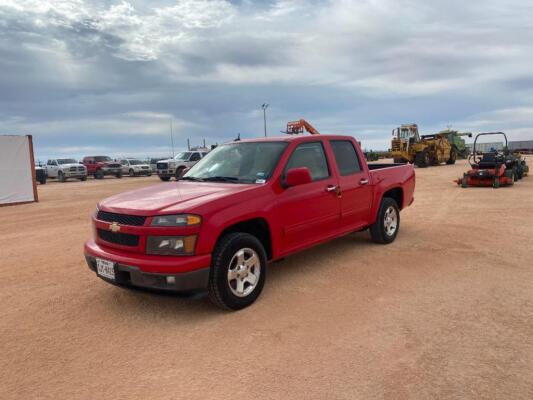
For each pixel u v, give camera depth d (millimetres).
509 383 2803
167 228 3740
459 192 13977
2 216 12055
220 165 5246
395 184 6707
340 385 2828
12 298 4703
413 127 31891
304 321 3846
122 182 28062
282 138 5223
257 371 3027
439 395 2691
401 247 6496
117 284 4020
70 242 7770
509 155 16938
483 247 6375
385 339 3453
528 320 3756
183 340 3545
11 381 3002
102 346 3490
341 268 5445
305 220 4906
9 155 15188
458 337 3459
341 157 5766
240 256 4109
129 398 2760
